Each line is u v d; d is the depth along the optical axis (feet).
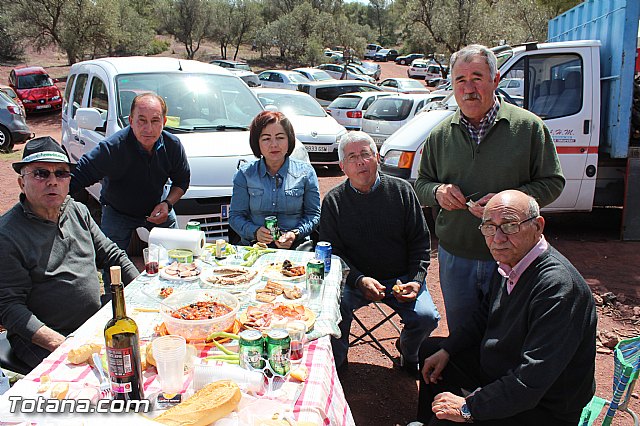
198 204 16.39
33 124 66.80
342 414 6.86
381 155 24.27
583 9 23.62
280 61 160.15
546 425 7.77
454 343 9.39
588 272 18.37
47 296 9.17
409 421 10.96
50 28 98.78
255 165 13.17
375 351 13.79
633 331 14.33
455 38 77.56
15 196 30.22
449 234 10.97
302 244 12.57
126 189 13.83
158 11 144.56
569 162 20.31
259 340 6.47
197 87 19.95
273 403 5.74
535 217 7.74
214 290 8.35
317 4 184.85
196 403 5.39
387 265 12.10
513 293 8.00
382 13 246.47
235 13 150.41
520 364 7.50
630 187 20.93
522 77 21.02
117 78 19.15
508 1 72.54
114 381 5.74
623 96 19.57
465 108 10.05
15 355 8.93
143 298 8.71
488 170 10.27
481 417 7.55
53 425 5.13
